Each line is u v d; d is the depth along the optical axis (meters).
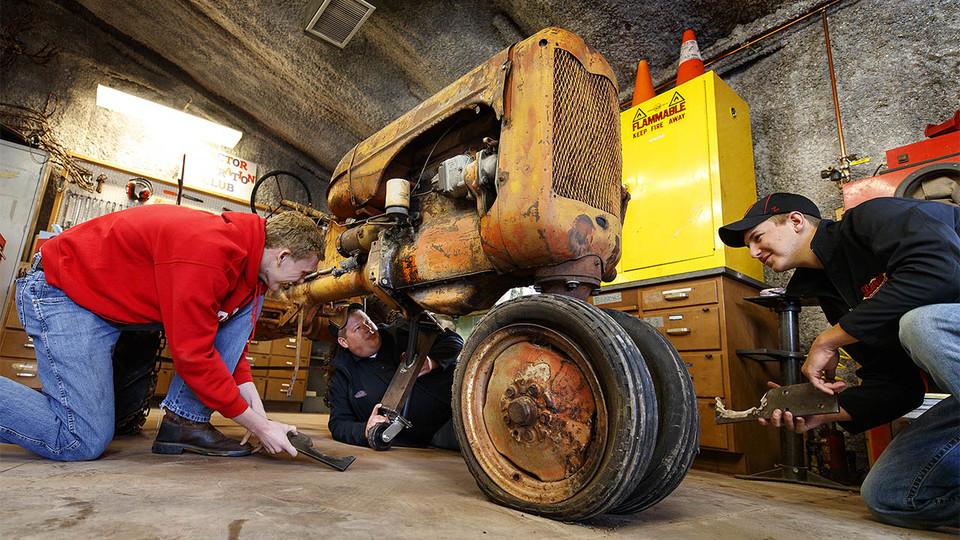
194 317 1.26
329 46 4.20
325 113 4.94
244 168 5.27
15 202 3.54
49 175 3.87
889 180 1.92
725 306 2.20
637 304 2.51
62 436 1.26
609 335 0.92
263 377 4.41
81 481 1.02
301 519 0.80
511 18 3.68
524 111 1.17
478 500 1.06
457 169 1.31
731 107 2.60
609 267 1.24
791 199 1.37
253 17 4.04
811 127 2.70
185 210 1.42
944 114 2.29
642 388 0.88
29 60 4.34
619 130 1.33
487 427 1.12
